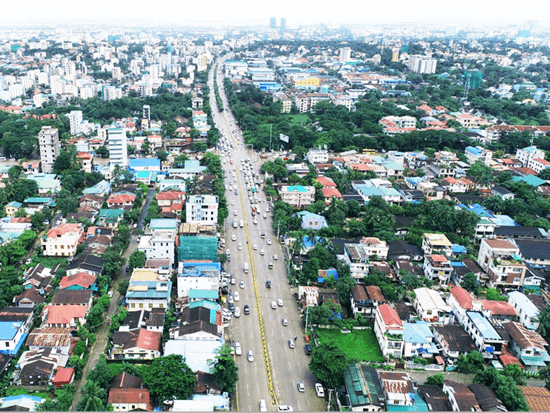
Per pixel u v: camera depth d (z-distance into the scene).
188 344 170.12
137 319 185.88
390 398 148.88
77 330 178.38
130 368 158.12
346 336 190.62
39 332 175.00
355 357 176.88
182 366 152.88
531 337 179.62
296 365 174.00
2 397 149.25
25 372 156.00
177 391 146.75
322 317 191.75
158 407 147.62
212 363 158.38
